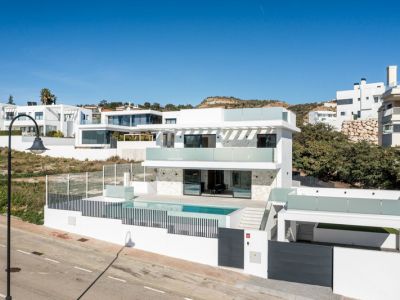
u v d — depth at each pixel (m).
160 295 13.34
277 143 24.62
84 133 53.44
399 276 13.72
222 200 24.55
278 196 20.94
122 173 29.16
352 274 14.33
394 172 27.02
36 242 19.05
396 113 37.28
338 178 36.44
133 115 59.38
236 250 16.27
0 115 67.38
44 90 79.06
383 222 16.84
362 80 68.62
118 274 15.24
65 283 13.98
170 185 27.53
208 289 14.18
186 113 27.55
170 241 17.77
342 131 58.16
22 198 25.84
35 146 11.12
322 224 24.03
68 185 23.20
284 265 15.39
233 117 25.81
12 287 13.31
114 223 19.39
